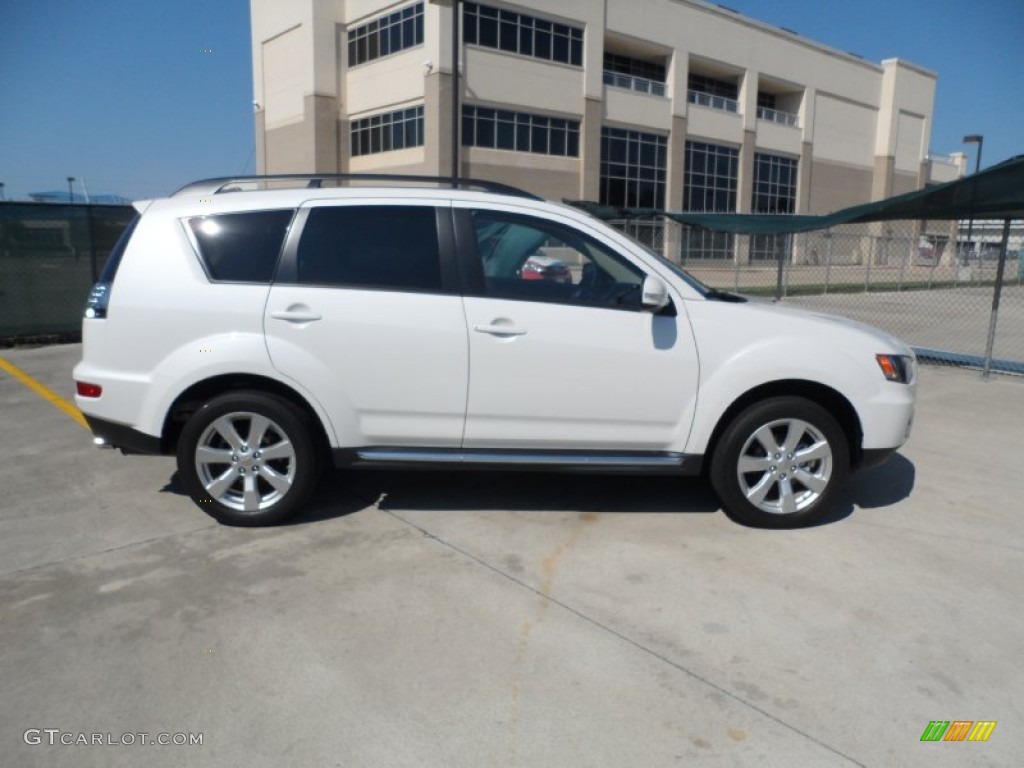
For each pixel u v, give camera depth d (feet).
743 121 141.69
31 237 37.65
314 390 14.03
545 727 9.14
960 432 22.94
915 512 16.12
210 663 10.34
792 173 155.02
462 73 104.73
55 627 11.19
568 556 13.65
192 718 9.25
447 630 11.19
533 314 14.17
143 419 14.21
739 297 16.20
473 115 107.45
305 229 14.32
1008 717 9.45
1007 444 21.63
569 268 14.62
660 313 14.35
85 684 9.87
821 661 10.55
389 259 14.33
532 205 14.70
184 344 14.03
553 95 114.01
